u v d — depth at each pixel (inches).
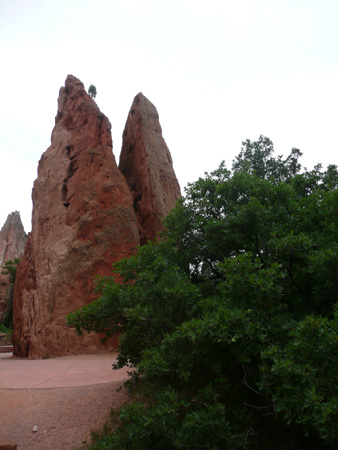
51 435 328.5
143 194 1114.7
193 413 239.5
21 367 622.8
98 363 656.4
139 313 307.7
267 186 399.9
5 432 338.3
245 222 356.5
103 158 1078.4
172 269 352.5
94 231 973.8
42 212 1067.9
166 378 358.3
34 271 1026.1
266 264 336.8
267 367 234.4
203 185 436.1
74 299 903.7
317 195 378.3
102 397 388.2
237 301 282.0
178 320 316.2
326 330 217.8
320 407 190.4
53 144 1221.1
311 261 275.6
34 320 925.2
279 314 280.2
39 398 400.5
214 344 266.8
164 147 1248.8
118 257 949.8
